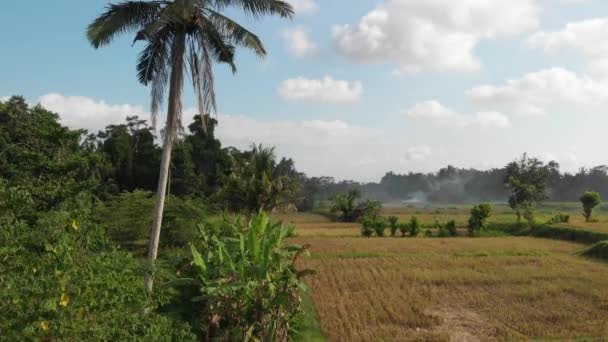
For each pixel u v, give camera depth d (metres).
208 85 16.53
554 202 163.50
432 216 90.12
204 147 67.06
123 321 7.14
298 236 52.16
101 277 7.25
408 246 41.72
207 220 32.00
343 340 15.61
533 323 17.86
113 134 68.12
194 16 15.95
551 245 42.47
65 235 7.16
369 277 26.09
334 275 26.62
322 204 130.75
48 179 23.50
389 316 18.72
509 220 69.38
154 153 66.31
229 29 16.23
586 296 22.00
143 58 16.73
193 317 13.84
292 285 14.60
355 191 85.56
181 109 16.59
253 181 32.88
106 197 49.19
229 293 13.01
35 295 5.87
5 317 5.64
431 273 27.06
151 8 16.08
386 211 123.31
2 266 6.27
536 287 23.67
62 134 26.70
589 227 48.91
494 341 15.82
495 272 27.69
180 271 15.77
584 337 16.11
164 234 30.12
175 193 60.66
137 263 10.95
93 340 6.26
